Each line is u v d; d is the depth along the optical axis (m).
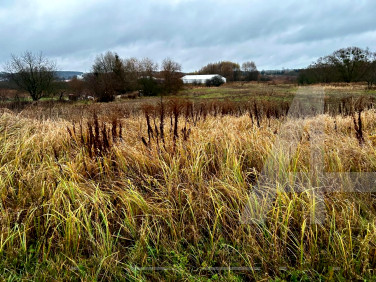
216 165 3.87
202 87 53.69
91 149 4.06
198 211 2.92
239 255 2.47
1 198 3.03
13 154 4.05
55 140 4.72
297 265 2.35
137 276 2.27
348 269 2.22
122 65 39.56
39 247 2.51
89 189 3.19
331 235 2.50
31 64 25.52
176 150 4.02
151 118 7.09
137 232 2.72
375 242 2.36
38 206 2.86
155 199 3.16
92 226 2.77
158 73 38.72
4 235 2.58
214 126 5.83
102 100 26.17
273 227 2.56
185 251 2.56
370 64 37.56
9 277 2.20
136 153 3.96
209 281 2.26
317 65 42.00
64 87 30.05
